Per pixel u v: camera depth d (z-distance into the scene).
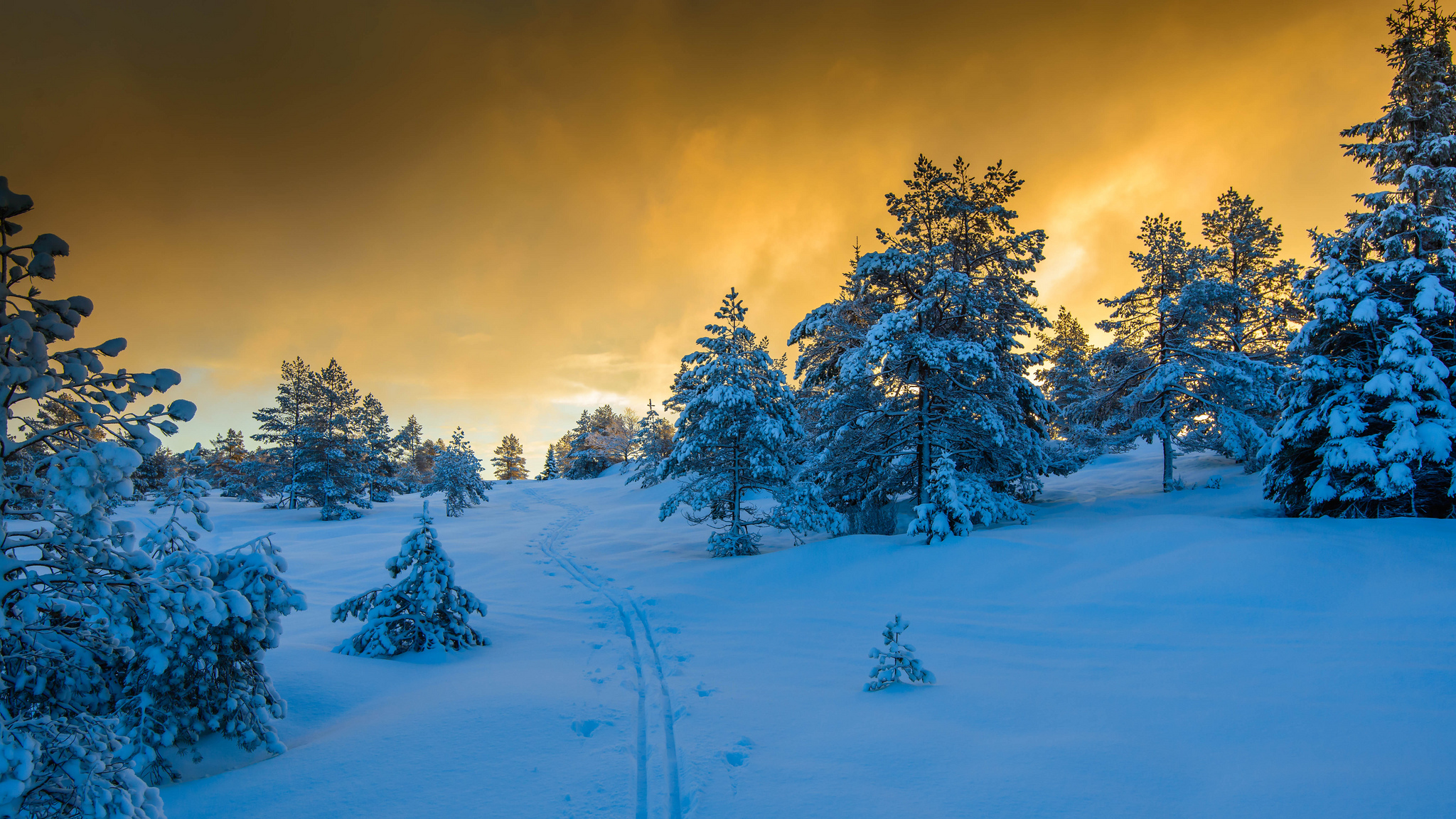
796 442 20.03
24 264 3.48
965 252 20.42
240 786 4.48
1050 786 4.22
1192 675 6.93
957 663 7.94
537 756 5.04
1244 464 25.84
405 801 4.27
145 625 3.88
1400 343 13.51
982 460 20.59
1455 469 12.48
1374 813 3.71
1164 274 26.78
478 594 14.15
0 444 3.38
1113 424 28.50
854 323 21.61
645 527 30.30
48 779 3.03
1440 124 16.62
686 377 19.23
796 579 14.17
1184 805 3.92
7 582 3.54
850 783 4.39
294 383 41.47
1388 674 6.44
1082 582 11.30
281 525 34.25
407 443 99.19
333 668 7.33
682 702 6.43
